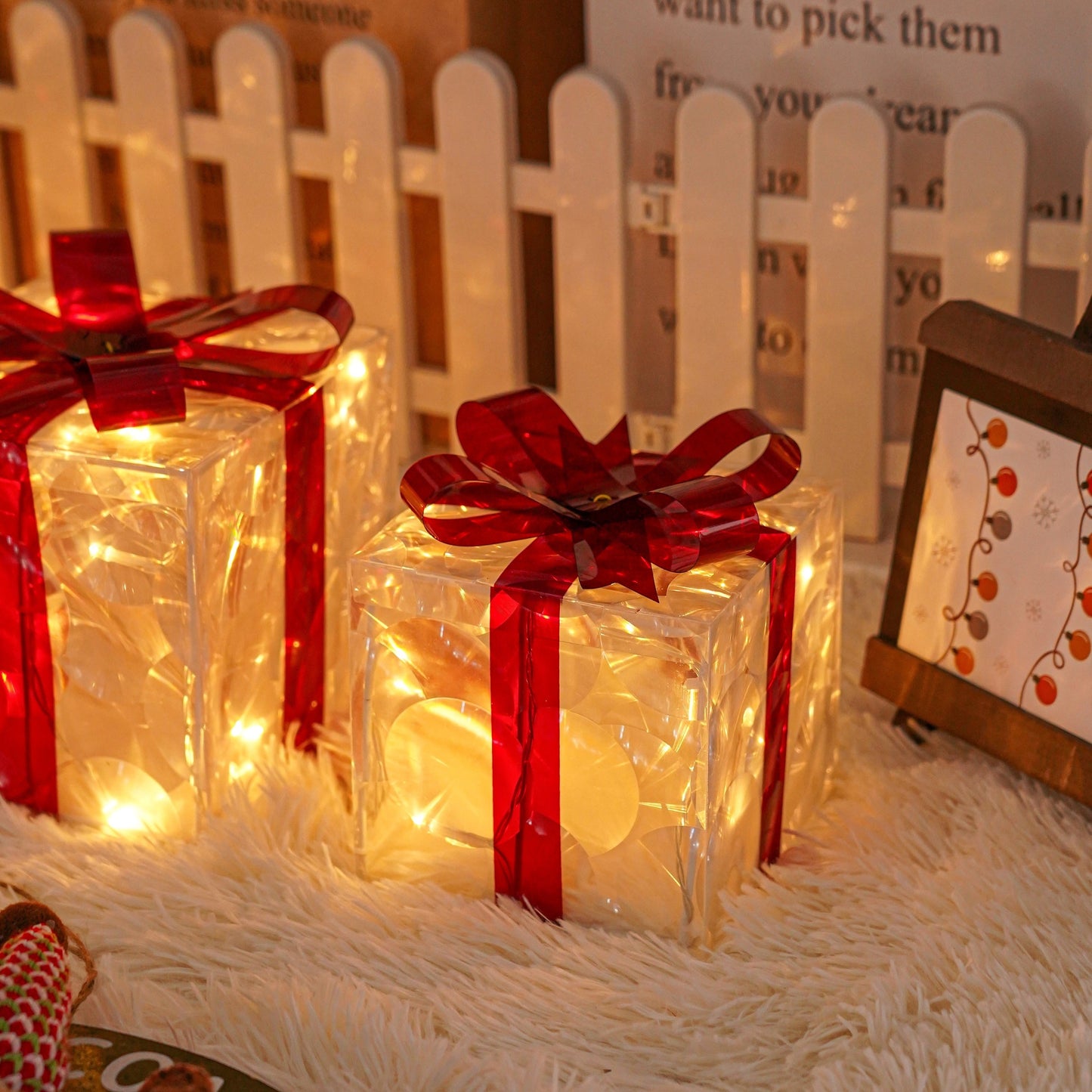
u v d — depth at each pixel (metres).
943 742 1.04
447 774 0.83
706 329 1.29
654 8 1.28
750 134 1.20
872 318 1.23
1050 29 1.14
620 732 0.78
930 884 0.85
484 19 1.33
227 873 0.88
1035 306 1.23
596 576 0.76
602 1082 0.73
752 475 0.84
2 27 1.48
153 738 0.89
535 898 0.85
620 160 1.25
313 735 1.01
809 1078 0.74
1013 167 1.13
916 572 1.00
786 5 1.22
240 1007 0.77
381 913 0.84
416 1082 0.72
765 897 0.84
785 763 0.89
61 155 1.44
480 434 0.86
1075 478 0.89
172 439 0.85
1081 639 0.90
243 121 1.35
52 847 0.89
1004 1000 0.76
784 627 0.84
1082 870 0.86
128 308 0.93
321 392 0.95
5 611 0.88
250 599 0.90
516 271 1.34
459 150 1.30
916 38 1.19
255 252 1.40
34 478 0.84
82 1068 0.71
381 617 0.81
